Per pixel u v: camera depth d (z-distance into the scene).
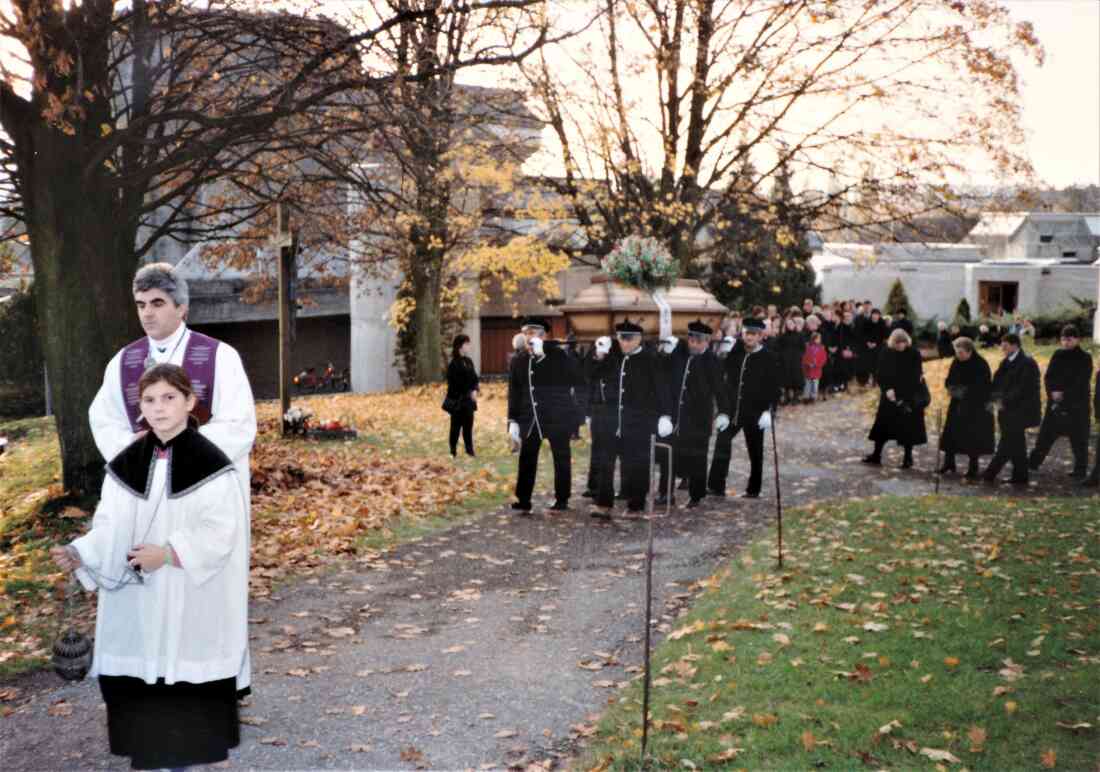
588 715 4.66
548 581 7.46
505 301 35.69
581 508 10.71
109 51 10.05
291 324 16.17
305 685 5.10
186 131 10.90
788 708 4.50
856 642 5.49
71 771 3.99
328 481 11.81
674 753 4.03
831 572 7.17
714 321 14.13
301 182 13.78
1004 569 7.14
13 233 14.04
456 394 14.20
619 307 13.28
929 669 4.98
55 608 6.65
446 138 12.26
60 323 10.05
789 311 21.69
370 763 4.09
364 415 19.98
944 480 12.85
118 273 10.48
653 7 16.22
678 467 10.70
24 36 8.70
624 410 9.95
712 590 6.97
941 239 18.17
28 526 9.45
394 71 10.16
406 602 6.84
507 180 18.45
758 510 10.52
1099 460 12.14
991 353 22.06
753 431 11.24
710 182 17.59
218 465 3.64
